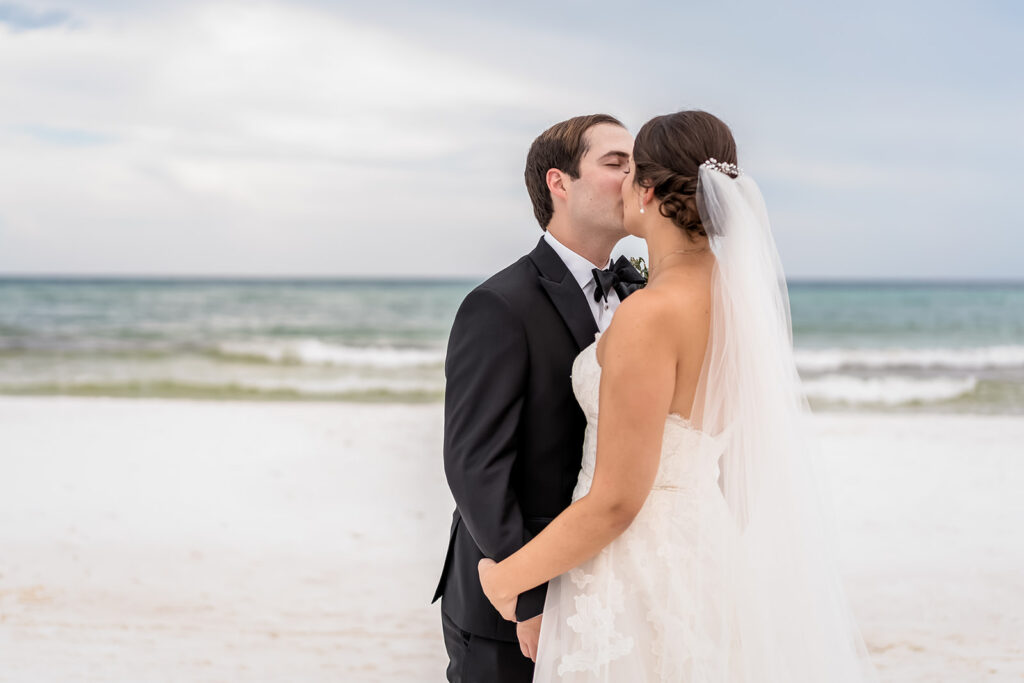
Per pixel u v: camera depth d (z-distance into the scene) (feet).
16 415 33.99
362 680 11.25
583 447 6.64
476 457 6.26
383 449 27.53
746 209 5.70
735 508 5.75
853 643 6.25
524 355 6.40
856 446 28.91
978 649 12.44
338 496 21.43
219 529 18.52
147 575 15.51
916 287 140.46
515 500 6.23
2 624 13.07
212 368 56.03
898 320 85.25
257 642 12.51
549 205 7.01
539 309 6.53
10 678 11.13
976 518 19.83
